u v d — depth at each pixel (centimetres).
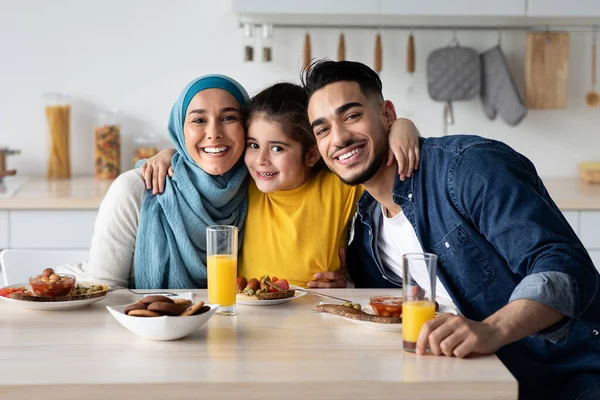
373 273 210
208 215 212
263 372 130
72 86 366
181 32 365
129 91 367
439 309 168
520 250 155
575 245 152
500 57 357
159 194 213
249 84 368
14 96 365
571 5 329
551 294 142
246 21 357
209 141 207
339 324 161
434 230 177
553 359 172
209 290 169
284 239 209
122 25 364
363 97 182
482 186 164
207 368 132
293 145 207
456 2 328
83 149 371
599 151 374
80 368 132
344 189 213
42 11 361
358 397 126
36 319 163
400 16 351
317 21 361
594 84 371
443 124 370
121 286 212
